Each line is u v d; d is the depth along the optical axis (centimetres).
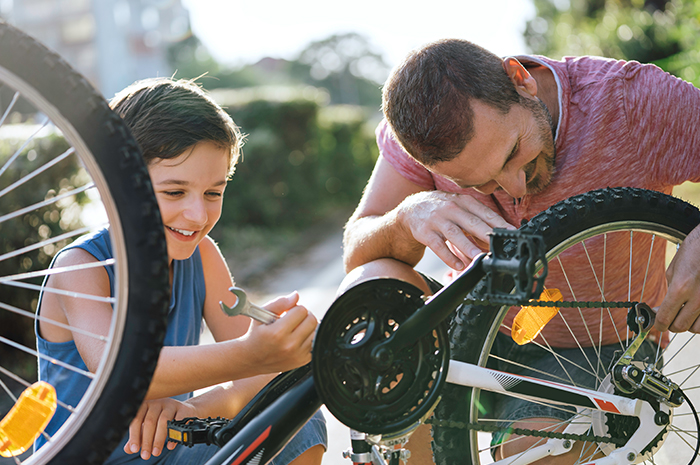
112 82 2767
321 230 870
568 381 158
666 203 133
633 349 136
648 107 153
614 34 800
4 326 321
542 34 1265
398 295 105
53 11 2680
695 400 179
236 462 105
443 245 132
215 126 132
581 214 127
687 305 132
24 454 157
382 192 181
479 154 136
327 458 228
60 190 348
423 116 133
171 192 129
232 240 751
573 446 143
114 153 97
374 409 104
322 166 1002
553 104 154
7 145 339
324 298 503
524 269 96
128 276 97
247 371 114
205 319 161
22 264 331
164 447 136
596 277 151
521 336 135
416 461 157
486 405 158
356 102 6688
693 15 602
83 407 99
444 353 109
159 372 115
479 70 133
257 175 814
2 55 98
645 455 135
